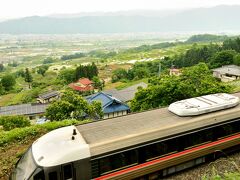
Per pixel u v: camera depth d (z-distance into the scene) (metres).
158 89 22.77
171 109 13.34
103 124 11.98
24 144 15.65
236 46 111.12
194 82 25.16
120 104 45.12
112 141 10.30
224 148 13.42
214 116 12.93
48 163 9.06
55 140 10.24
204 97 14.78
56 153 9.40
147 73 91.62
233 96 14.98
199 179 11.82
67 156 9.31
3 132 16.88
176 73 82.19
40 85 110.94
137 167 10.87
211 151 12.95
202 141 12.61
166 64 109.00
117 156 10.34
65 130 11.18
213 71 73.06
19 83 128.00
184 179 11.86
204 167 12.83
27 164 9.52
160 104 22.58
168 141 11.55
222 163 13.06
